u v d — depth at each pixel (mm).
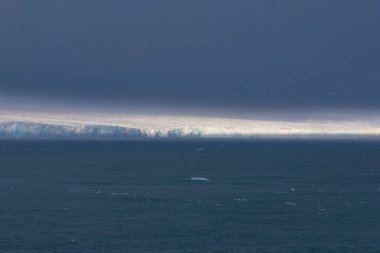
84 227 145875
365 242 133500
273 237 137250
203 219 155125
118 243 131875
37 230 142875
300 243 132625
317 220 154250
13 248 128125
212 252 125812
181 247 129000
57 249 127438
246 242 133125
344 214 161875
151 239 135125
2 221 152375
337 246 130500
